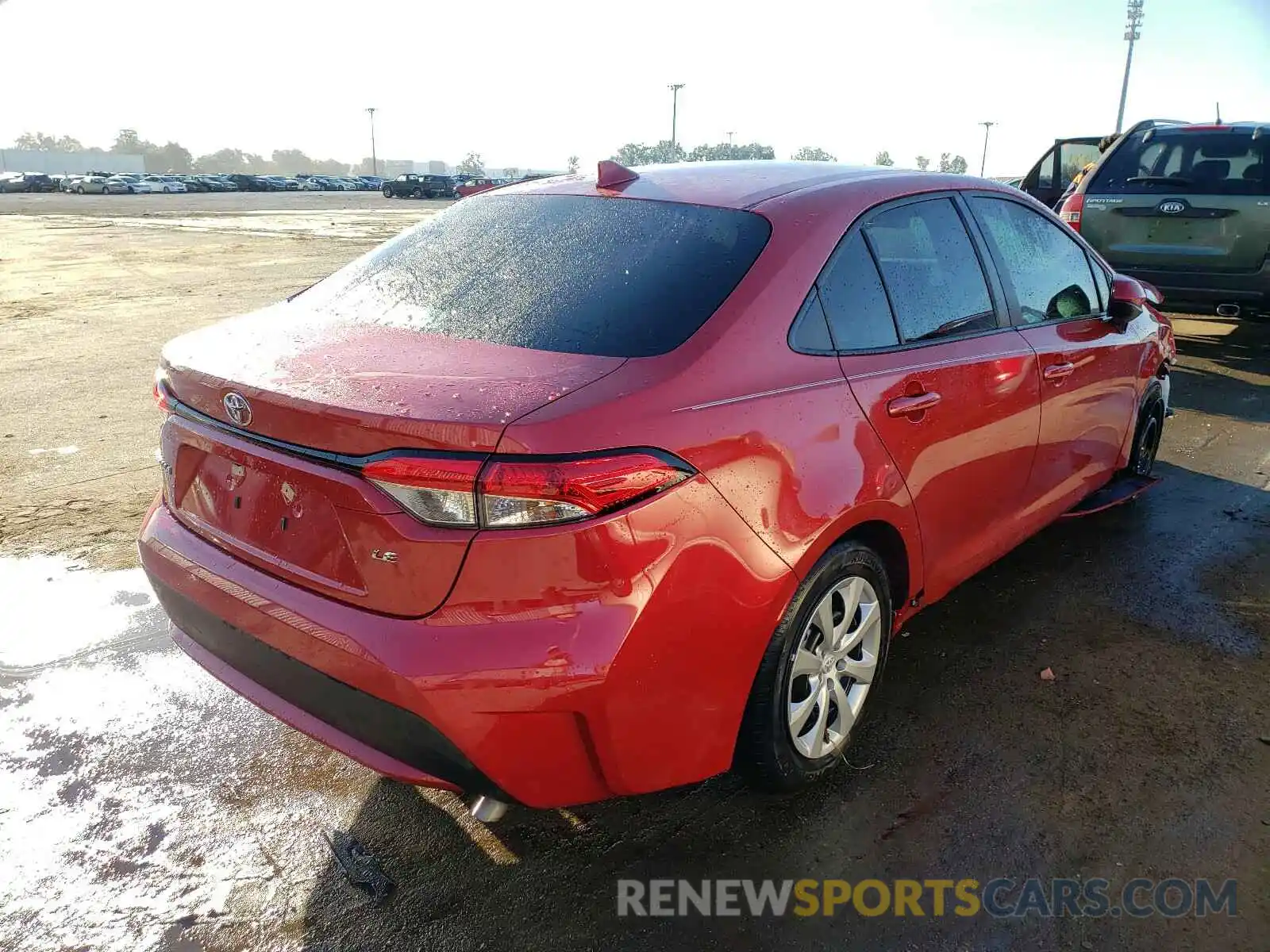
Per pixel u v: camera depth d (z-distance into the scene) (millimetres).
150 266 15727
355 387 2055
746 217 2576
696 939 2166
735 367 2219
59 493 4852
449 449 1871
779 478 2230
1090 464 3971
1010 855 2402
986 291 3146
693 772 2221
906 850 2424
